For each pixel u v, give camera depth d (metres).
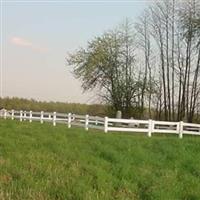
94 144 20.77
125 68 63.66
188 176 15.37
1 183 11.13
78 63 65.44
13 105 99.50
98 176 13.20
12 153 16.05
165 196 11.62
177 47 58.97
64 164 14.76
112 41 63.75
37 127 29.80
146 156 18.80
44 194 10.48
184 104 57.78
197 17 56.69
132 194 11.78
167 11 60.06
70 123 35.09
